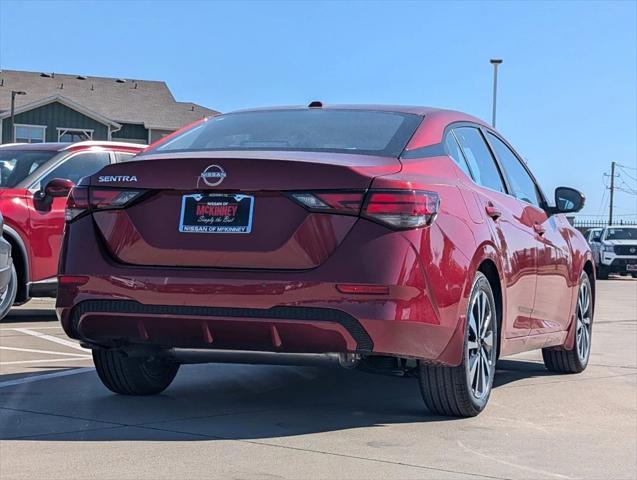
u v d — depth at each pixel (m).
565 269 6.76
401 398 5.77
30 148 10.06
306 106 5.77
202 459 4.12
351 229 4.44
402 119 5.38
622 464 4.36
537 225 6.32
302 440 4.53
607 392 6.34
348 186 4.46
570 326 7.02
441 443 4.59
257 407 5.38
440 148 5.25
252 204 4.55
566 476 4.11
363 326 4.37
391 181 4.49
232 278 4.48
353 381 6.40
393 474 3.98
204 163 4.62
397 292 4.39
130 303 4.65
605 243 30.92
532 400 5.95
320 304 4.39
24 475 3.81
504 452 4.48
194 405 5.39
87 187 4.86
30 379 6.22
